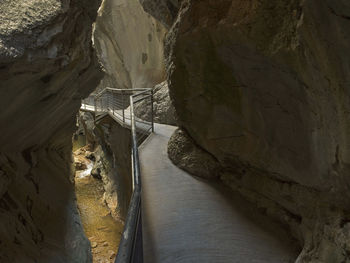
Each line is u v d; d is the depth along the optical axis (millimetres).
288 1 1623
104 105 10125
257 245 2389
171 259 2168
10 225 3559
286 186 2502
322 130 1722
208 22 2311
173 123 7891
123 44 13680
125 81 15031
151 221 2701
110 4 13094
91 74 5652
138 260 1500
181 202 3072
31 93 3512
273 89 2084
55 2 2912
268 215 2812
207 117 3182
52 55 3068
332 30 1276
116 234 8117
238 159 3082
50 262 3994
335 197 1871
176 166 4133
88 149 17594
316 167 1945
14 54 2537
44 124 4992
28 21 2662
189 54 2779
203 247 2324
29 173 5023
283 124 2168
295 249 2342
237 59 2271
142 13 11688
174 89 3432
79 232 5887
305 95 1772
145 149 4984
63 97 4812
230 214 2865
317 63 1492
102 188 11836
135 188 1759
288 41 1687
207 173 3689
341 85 1372
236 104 2639
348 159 1505
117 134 8633
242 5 1986
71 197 6641
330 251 1802
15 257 3297
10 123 3641
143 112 8781
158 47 11836
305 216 2264
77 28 3752
